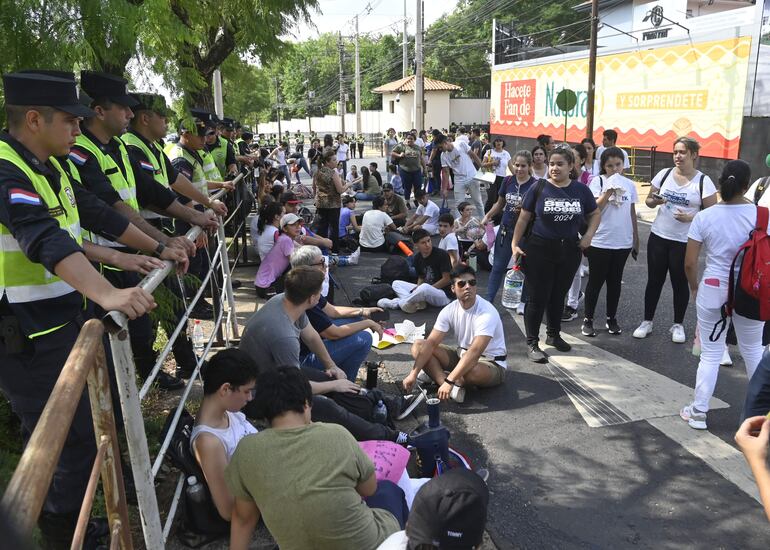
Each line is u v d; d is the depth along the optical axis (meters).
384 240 9.94
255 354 3.79
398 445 3.32
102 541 2.65
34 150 2.34
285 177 20.70
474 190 12.03
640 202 14.19
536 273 5.34
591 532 3.28
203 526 3.03
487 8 47.31
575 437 4.20
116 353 2.10
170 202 4.01
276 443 2.51
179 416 3.00
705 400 4.22
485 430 4.31
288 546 2.44
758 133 13.80
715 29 14.73
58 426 1.24
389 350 5.73
